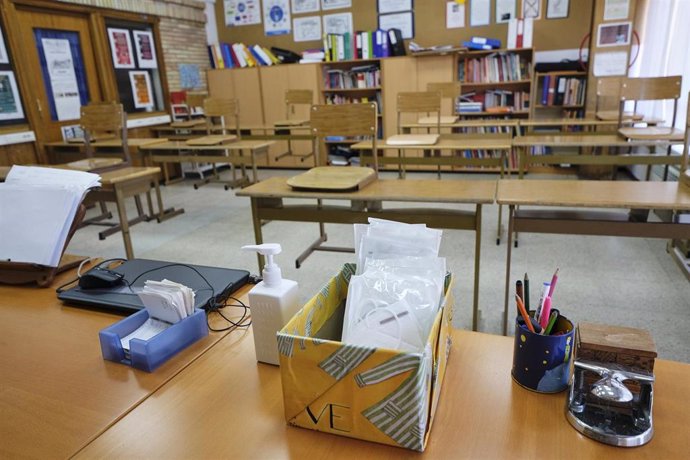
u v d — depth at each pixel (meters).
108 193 2.87
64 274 1.24
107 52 5.51
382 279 0.72
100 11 5.36
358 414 0.61
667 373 0.74
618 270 2.82
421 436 0.59
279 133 6.66
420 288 0.70
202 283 1.08
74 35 5.20
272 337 0.80
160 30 6.12
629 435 0.60
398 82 5.99
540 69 5.50
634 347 0.65
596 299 2.46
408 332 0.66
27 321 0.99
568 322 0.73
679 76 3.79
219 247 3.53
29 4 4.68
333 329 0.79
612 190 1.88
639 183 2.00
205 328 0.91
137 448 0.63
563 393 0.71
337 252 3.26
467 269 2.91
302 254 3.04
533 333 0.70
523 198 1.80
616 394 0.62
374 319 0.67
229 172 6.68
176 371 0.80
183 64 6.55
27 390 0.76
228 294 1.07
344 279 0.81
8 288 1.16
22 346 0.90
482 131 5.67
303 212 2.29
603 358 0.66
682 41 4.30
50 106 5.04
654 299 2.44
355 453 0.60
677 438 0.61
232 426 0.67
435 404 0.67
